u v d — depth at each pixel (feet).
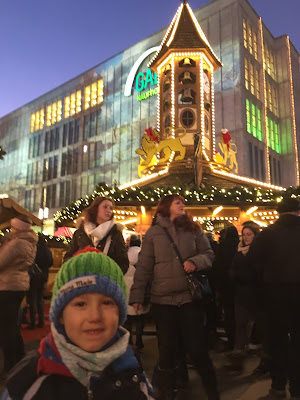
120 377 3.54
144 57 148.77
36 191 183.32
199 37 56.54
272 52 153.69
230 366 15.07
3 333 12.42
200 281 10.19
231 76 127.54
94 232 11.89
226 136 53.98
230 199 35.04
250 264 12.18
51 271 40.57
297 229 11.12
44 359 3.43
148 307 16.79
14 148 203.41
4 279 12.40
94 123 162.91
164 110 56.59
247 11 137.08
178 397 11.06
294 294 10.46
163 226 10.71
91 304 3.47
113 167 150.71
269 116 142.72
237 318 16.17
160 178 46.91
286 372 11.07
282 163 147.84
